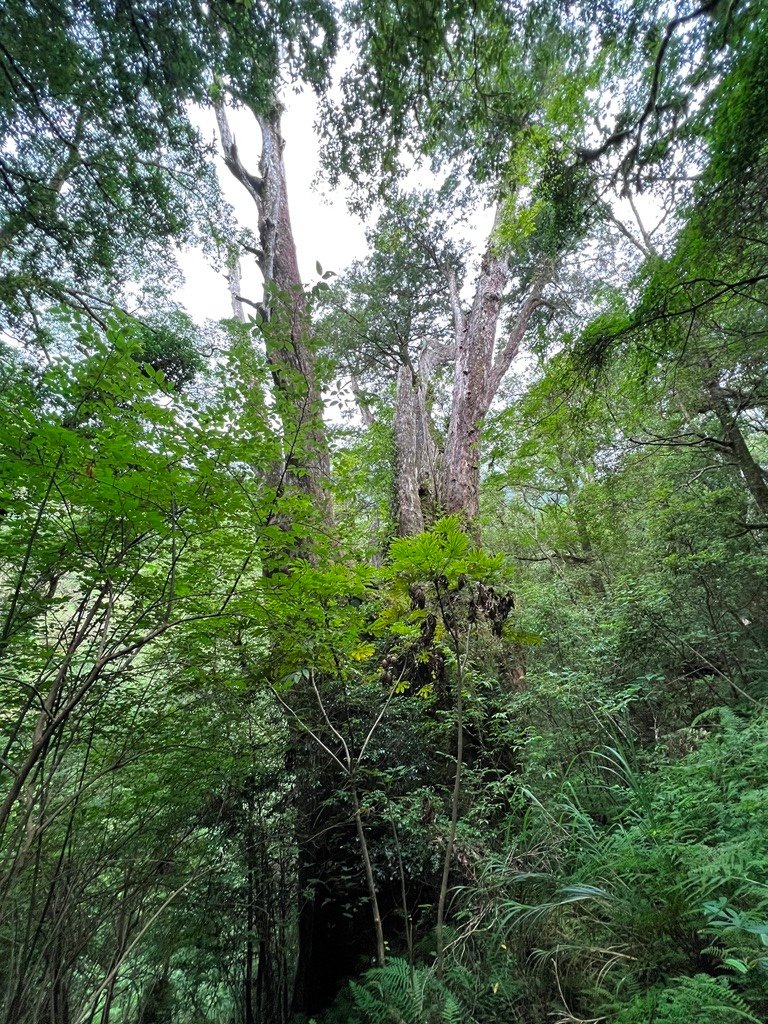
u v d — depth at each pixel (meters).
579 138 3.87
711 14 2.76
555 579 8.16
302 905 4.17
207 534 2.32
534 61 3.79
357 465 4.32
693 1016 1.54
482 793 4.05
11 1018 1.77
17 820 1.88
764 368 4.41
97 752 2.50
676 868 2.19
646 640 4.88
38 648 2.11
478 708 4.76
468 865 3.32
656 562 6.39
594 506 7.96
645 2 3.03
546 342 7.43
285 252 5.91
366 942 4.01
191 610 2.54
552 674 4.62
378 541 5.30
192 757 2.89
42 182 5.03
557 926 2.49
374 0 3.61
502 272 8.50
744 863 1.88
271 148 6.30
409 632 3.15
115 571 2.09
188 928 3.19
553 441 5.10
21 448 1.83
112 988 2.21
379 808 3.84
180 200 5.86
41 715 1.85
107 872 2.54
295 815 3.81
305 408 2.65
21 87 4.39
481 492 8.57
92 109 4.62
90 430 2.15
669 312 3.42
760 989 1.55
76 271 5.59
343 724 3.87
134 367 2.00
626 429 5.43
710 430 6.29
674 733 3.95
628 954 2.15
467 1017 2.17
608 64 3.48
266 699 3.65
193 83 4.38
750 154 2.59
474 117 4.34
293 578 2.56
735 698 4.28
